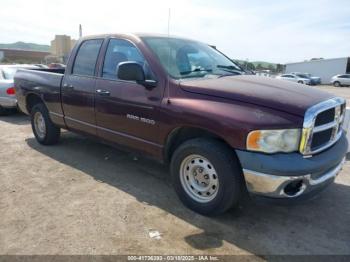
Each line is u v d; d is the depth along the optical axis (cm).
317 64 5097
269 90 331
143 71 375
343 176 470
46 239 306
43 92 551
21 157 536
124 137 419
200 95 338
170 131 358
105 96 429
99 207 367
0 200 382
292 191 302
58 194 399
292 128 293
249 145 296
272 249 297
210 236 314
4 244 298
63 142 620
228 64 457
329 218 354
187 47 436
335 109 333
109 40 448
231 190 319
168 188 420
